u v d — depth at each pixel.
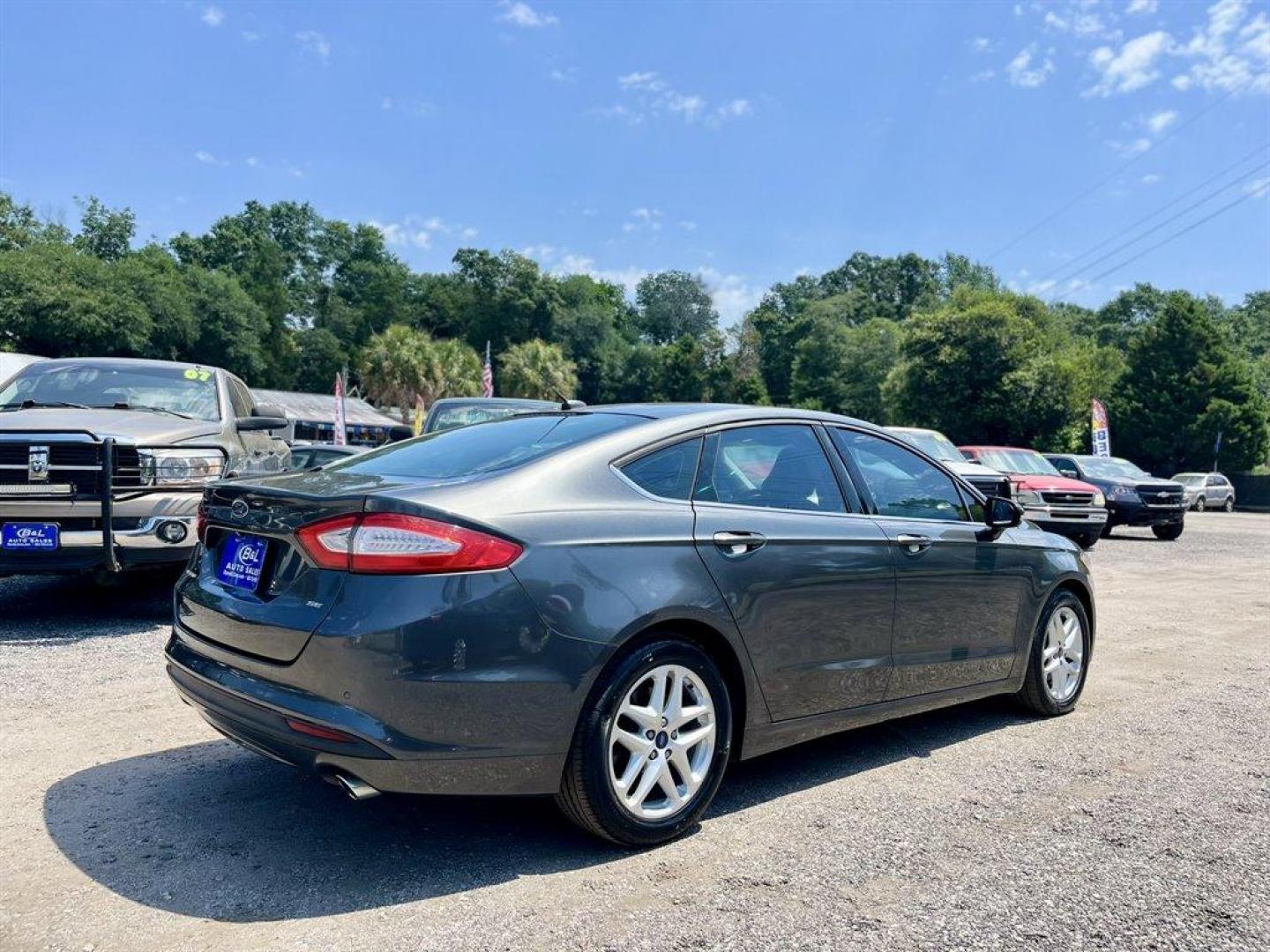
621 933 2.53
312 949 2.41
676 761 3.12
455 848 3.06
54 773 3.65
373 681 2.62
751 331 86.38
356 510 2.76
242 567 3.10
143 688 4.84
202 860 2.92
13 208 54.31
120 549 5.80
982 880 2.90
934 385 46.44
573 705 2.84
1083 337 78.88
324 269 94.75
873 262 114.25
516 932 2.52
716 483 3.45
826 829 3.30
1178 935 2.58
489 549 2.76
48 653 5.52
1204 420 44.31
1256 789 3.77
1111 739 4.47
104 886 2.74
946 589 4.12
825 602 3.58
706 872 2.92
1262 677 5.86
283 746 2.78
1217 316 85.00
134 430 6.13
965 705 5.10
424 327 92.00
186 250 79.50
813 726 3.60
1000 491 4.71
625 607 2.95
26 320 46.44
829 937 2.53
